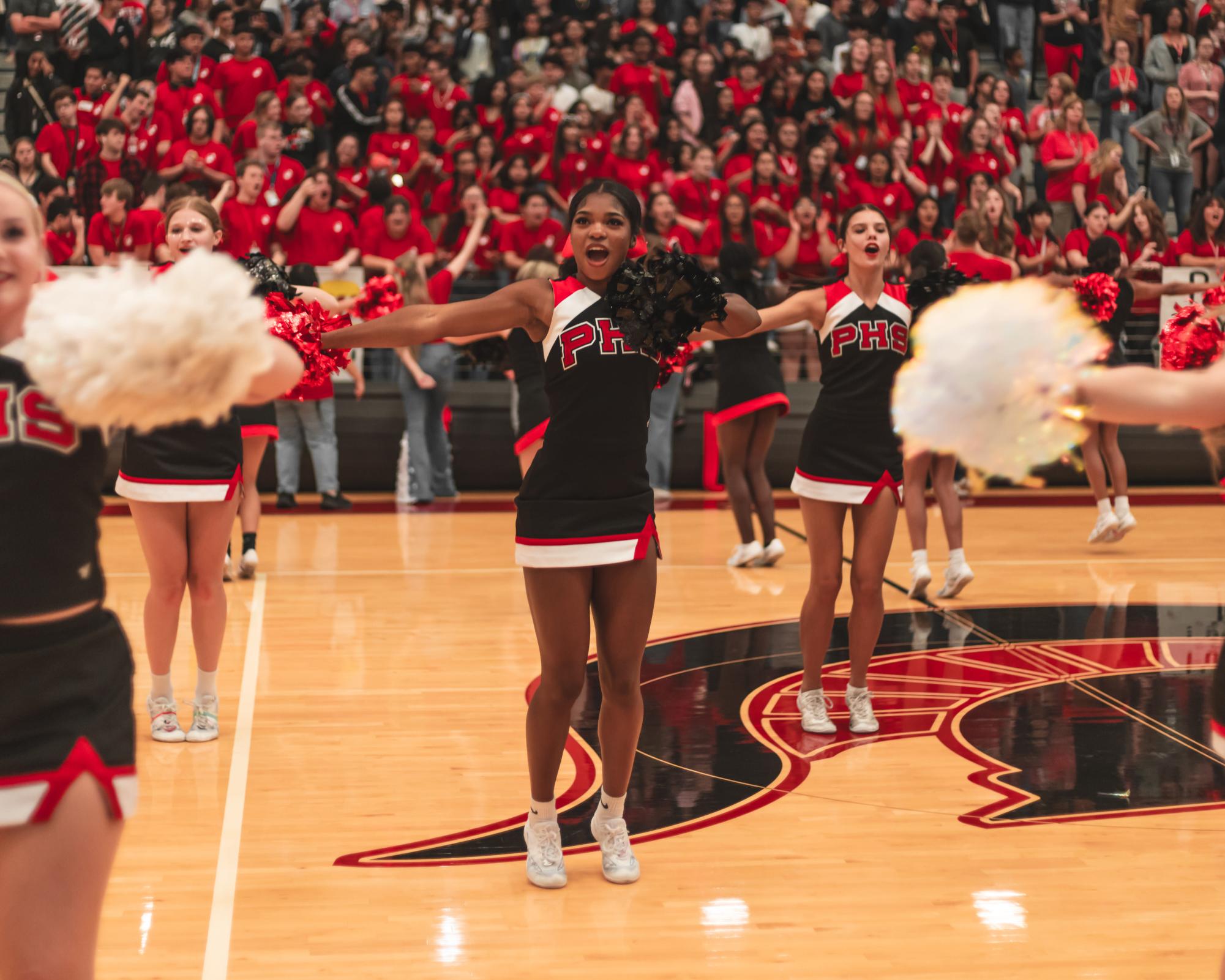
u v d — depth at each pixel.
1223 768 4.50
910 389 1.54
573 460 3.31
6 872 1.91
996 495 12.36
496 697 5.41
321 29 13.88
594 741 4.78
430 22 14.23
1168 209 14.22
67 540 1.95
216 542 4.69
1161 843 3.82
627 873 3.52
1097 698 5.38
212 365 1.64
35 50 12.87
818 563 4.86
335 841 3.81
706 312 3.28
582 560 3.31
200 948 3.09
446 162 12.76
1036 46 15.77
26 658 1.91
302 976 2.95
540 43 14.52
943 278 5.70
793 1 14.84
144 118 11.99
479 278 12.12
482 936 3.18
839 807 4.12
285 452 10.96
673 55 14.38
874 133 13.20
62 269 10.84
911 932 3.21
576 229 3.31
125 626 6.52
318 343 3.49
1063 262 12.66
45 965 1.90
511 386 12.37
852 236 4.70
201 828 3.91
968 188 12.81
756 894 3.44
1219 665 2.12
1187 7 15.37
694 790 4.29
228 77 12.93
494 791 4.27
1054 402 1.51
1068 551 9.14
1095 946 3.14
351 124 13.12
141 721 5.05
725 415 8.14
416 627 6.70
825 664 5.97
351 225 11.33
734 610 7.07
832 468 4.75
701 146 12.59
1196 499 11.91
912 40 14.94
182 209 4.61
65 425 1.91
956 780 4.39
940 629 6.67
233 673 5.76
